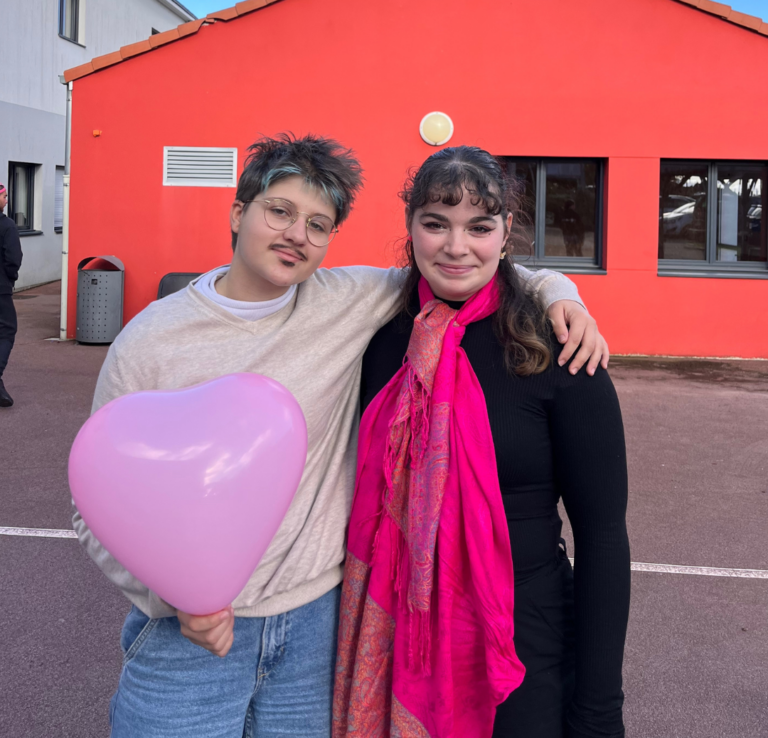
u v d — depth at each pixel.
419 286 1.43
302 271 1.27
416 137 8.91
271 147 1.28
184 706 1.23
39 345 8.65
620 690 1.25
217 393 1.05
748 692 2.37
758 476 4.67
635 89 8.84
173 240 8.99
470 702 1.27
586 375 1.25
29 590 2.91
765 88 8.83
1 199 5.75
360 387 1.51
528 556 1.29
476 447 1.25
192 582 1.02
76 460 1.02
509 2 8.76
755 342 9.02
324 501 1.36
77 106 8.85
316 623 1.35
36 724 2.12
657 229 8.98
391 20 8.79
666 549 3.52
